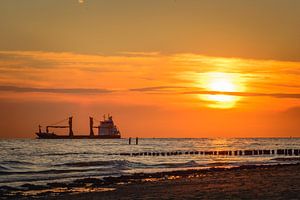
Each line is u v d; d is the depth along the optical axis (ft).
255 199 96.99
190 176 190.39
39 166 288.30
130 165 295.69
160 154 505.25
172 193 115.85
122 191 127.85
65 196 122.31
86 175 220.23
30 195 134.00
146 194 116.47
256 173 180.34
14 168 268.82
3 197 129.90
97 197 114.93
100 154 504.84
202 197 104.06
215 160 380.17
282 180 141.79
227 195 105.81
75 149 638.53
